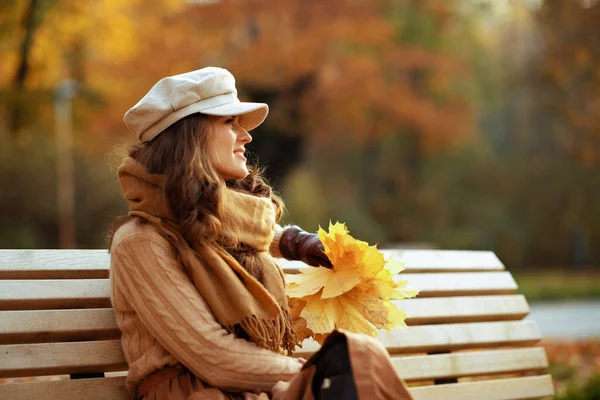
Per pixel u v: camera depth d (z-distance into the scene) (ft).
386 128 76.89
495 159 102.42
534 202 103.04
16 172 79.36
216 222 7.83
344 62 65.87
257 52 58.49
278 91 62.80
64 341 8.10
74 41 44.24
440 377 10.29
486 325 10.92
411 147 90.84
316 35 60.49
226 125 8.36
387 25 63.82
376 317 8.39
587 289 64.59
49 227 81.00
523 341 11.23
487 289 11.25
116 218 8.19
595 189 101.55
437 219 98.89
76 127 59.06
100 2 45.24
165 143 8.09
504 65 84.74
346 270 8.46
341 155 98.22
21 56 40.68
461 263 11.22
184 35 54.65
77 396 7.88
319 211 89.45
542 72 72.33
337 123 71.67
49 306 8.10
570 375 19.51
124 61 51.78
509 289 11.49
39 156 80.07
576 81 72.13
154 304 7.60
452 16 76.07
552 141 100.89
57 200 80.53
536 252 104.27
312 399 6.97
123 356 8.22
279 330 8.00
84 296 8.25
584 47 67.41
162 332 7.57
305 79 63.57
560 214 102.89
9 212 79.41
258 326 7.79
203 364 7.55
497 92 86.84
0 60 41.27
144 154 8.16
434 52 74.64
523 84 83.15
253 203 8.34
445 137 81.41
